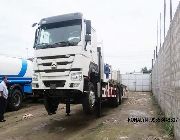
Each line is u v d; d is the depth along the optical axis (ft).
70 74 27.84
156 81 64.23
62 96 28.86
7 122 33.71
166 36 35.65
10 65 46.09
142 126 29.96
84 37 28.89
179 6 22.39
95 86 33.68
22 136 25.73
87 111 29.89
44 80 28.89
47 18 30.50
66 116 38.06
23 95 49.06
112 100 48.88
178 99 22.04
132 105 54.03
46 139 24.41
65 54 28.17
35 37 30.19
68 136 25.45
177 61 23.22
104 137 24.64
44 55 29.07
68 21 29.32
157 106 51.90
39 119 35.73
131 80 126.31
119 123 31.96
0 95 34.01
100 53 35.22
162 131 27.22
